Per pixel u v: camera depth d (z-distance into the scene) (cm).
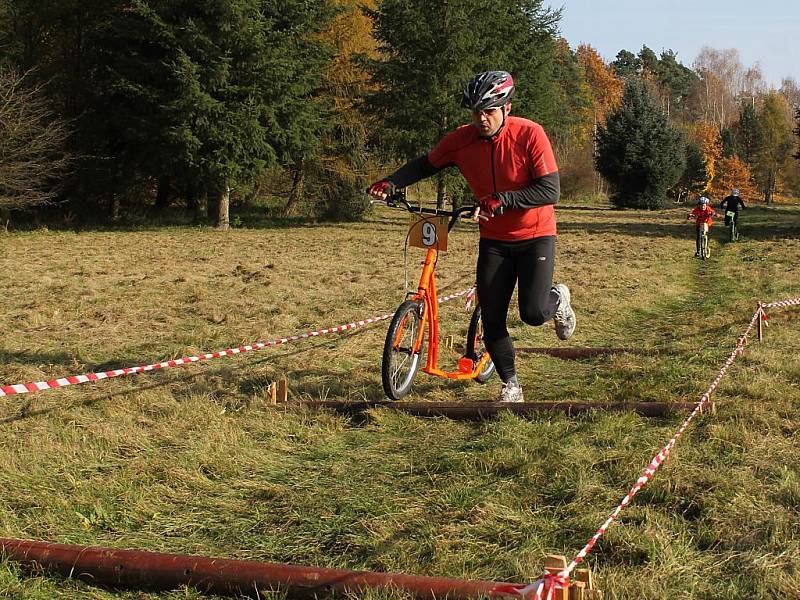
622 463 448
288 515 400
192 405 575
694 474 427
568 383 679
